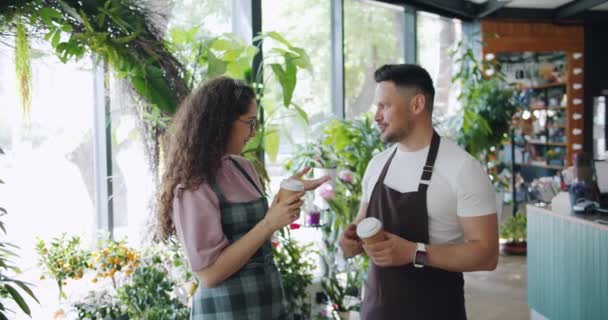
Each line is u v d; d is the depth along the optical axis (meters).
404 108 1.81
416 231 1.78
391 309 1.83
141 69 2.38
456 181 1.73
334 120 4.21
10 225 2.82
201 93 1.66
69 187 3.08
